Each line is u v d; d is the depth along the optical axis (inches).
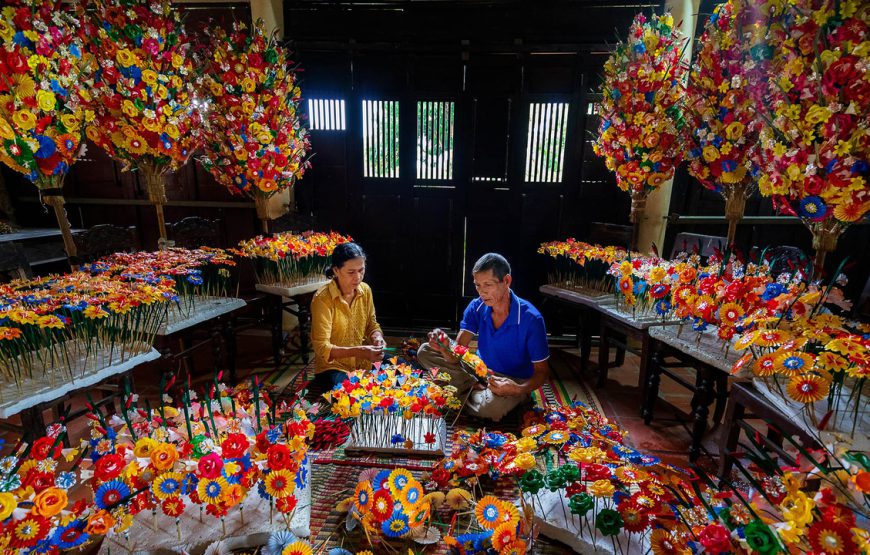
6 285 66.6
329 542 50.0
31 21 64.6
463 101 131.3
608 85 96.3
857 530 26.4
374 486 45.7
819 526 27.2
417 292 148.9
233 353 103.5
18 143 66.2
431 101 132.4
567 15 122.3
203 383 102.4
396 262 147.6
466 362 77.3
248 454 39.0
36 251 131.6
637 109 90.0
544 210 136.9
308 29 130.0
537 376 77.2
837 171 50.3
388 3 126.1
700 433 72.9
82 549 41.5
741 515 35.1
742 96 71.4
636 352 92.9
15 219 145.7
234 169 107.3
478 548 41.5
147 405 42.3
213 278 100.7
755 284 58.6
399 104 133.5
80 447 39.9
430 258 145.6
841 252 131.6
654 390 85.4
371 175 140.6
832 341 42.0
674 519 38.8
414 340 126.1
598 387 104.8
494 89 129.6
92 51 80.0
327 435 71.7
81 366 60.6
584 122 128.6
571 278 115.9
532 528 43.6
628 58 90.4
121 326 67.5
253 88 101.0
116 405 75.5
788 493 32.3
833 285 53.5
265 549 39.2
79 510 34.3
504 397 77.7
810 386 40.8
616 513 40.5
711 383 70.9
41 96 65.2
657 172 93.7
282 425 47.4
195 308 91.0
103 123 81.9
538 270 141.6
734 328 57.3
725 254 69.1
